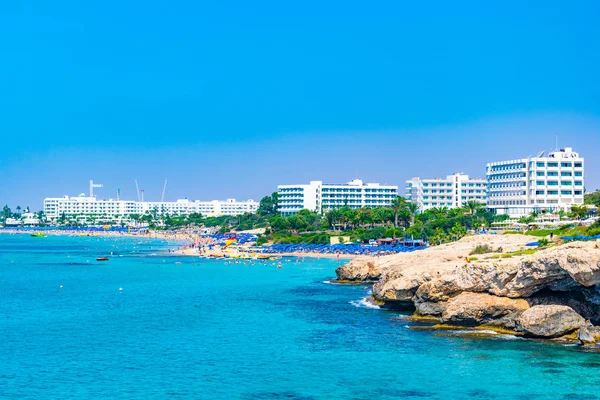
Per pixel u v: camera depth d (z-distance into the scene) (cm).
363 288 14950
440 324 9738
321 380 7200
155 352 8512
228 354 8356
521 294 9225
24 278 18288
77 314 11506
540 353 8019
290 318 10775
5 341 9200
